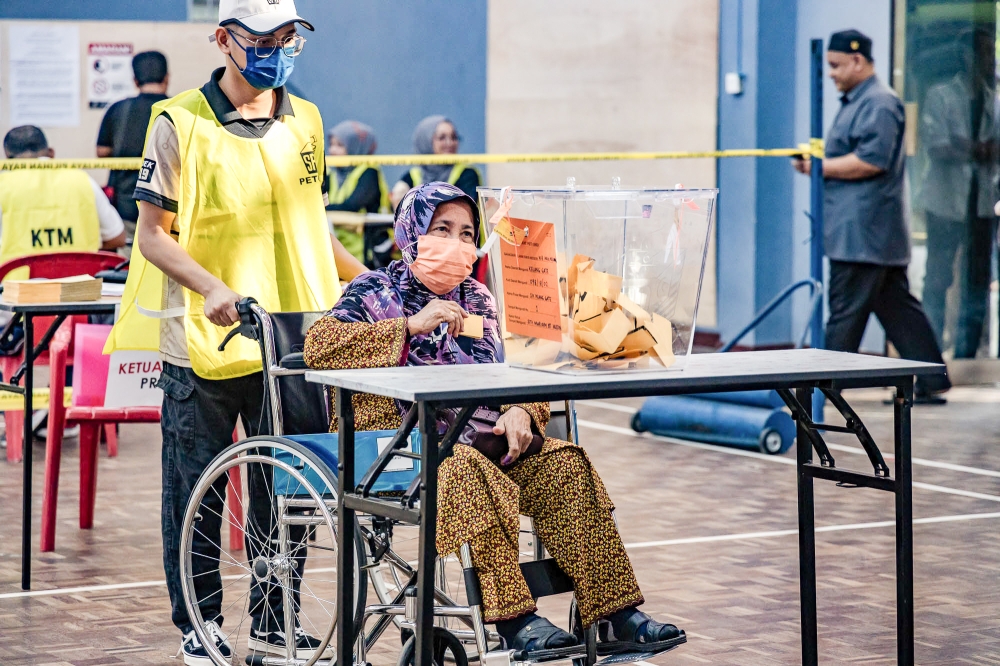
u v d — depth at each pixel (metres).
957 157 14.76
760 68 16.59
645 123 17.98
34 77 16.66
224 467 5.26
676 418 11.55
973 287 14.90
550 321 4.54
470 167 16.12
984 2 14.62
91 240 11.45
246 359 5.79
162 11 17.25
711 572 7.27
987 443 11.36
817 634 6.13
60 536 8.25
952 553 7.65
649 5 17.78
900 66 14.80
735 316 17.16
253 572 5.28
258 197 5.89
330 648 5.43
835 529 8.27
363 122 19.12
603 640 5.10
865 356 5.13
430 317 5.02
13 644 6.05
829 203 12.87
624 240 4.46
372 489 5.00
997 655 5.83
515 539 4.87
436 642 4.98
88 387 7.91
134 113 13.75
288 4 5.73
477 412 5.13
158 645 6.08
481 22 19.19
